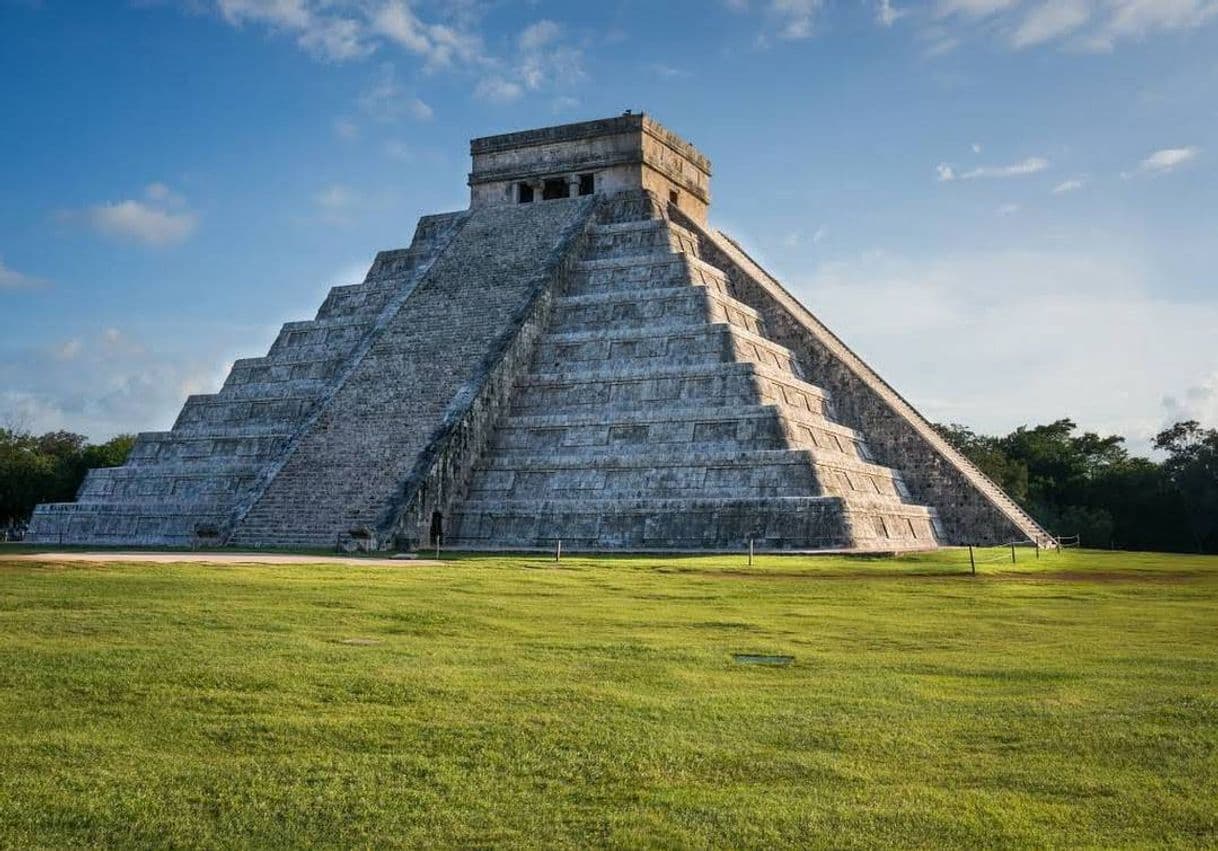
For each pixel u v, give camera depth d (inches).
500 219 2561.5
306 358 2470.5
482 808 410.6
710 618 890.1
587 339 2185.0
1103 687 597.9
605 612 912.3
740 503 1817.2
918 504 2202.3
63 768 448.1
